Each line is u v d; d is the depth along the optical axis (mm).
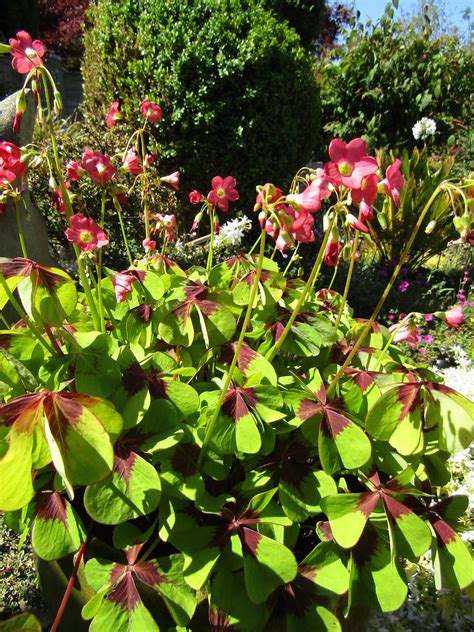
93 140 872
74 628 239
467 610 387
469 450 532
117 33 1074
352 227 260
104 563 219
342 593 210
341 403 258
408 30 1948
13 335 263
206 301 291
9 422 201
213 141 1071
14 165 276
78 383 241
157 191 863
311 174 275
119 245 852
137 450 229
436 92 1602
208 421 249
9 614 384
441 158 1635
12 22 2953
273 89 1070
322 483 239
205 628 213
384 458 269
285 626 216
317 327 307
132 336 304
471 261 1366
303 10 2252
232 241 796
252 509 223
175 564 213
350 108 1700
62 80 2914
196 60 1027
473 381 675
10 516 246
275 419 239
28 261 260
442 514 254
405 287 1103
